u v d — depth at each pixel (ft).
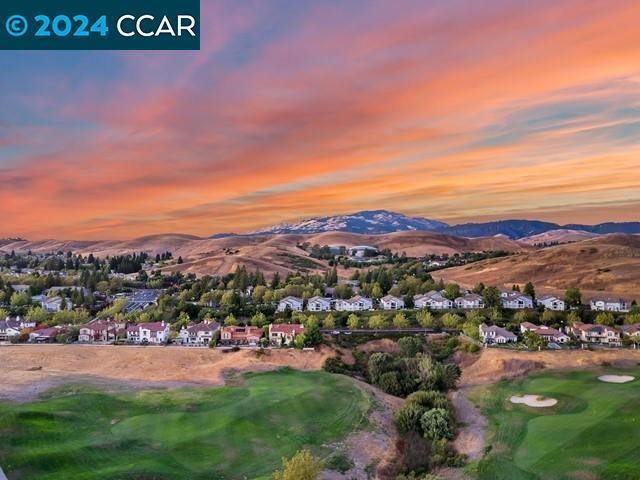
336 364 353.31
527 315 443.73
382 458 207.10
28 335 437.99
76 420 222.48
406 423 233.76
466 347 367.45
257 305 541.75
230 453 195.62
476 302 517.96
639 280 618.85
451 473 188.65
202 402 254.06
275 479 160.76
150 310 526.57
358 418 236.63
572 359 320.91
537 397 254.06
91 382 293.64
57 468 174.29
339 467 192.34
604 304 494.59
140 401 255.29
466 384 304.71
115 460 183.52
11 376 306.76
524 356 330.54
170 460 186.60
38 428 206.18
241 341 413.80
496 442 205.67
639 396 232.53
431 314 461.37
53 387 277.44
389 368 320.29
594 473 164.66
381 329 434.30
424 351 376.48
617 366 303.48
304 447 204.74
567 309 488.02
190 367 350.43
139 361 362.94
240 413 233.55
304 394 264.93
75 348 398.62
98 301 655.76
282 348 382.01
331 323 441.27
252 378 310.45
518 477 171.73
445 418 230.27
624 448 177.88
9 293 631.97
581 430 199.00
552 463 176.14
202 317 495.00
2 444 187.73
